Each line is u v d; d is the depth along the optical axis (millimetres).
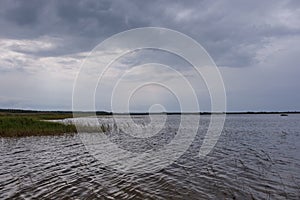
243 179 11945
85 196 9734
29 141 25672
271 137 30547
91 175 12789
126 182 11555
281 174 12789
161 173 13195
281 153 19062
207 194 9906
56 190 10438
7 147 21922
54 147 21984
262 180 11758
